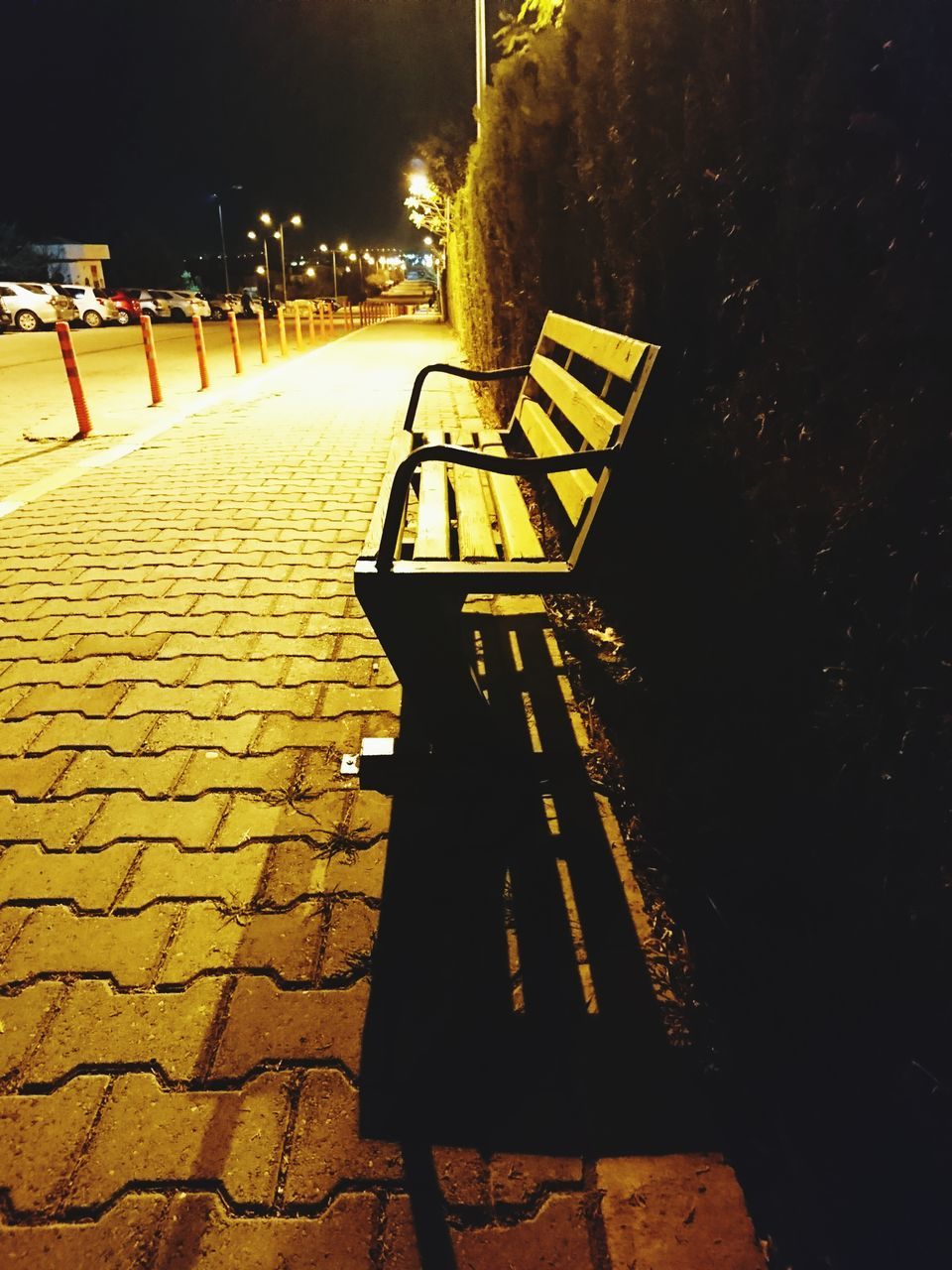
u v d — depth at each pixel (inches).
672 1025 70.0
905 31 57.8
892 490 61.4
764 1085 64.9
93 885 84.9
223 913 81.5
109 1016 70.4
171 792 99.7
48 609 150.7
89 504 218.2
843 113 65.9
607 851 89.7
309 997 72.4
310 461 270.1
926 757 58.4
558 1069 66.3
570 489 105.7
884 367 63.1
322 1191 57.3
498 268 295.4
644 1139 61.2
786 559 79.8
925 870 59.1
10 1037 68.4
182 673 128.0
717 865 86.4
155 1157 59.3
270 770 104.0
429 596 85.7
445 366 170.9
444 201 965.8
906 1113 59.9
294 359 681.6
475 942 78.2
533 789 97.3
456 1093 64.1
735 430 90.5
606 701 118.0
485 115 300.0
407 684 89.4
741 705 92.8
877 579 64.3
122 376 561.9
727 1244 54.6
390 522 89.4
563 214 181.0
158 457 276.5
